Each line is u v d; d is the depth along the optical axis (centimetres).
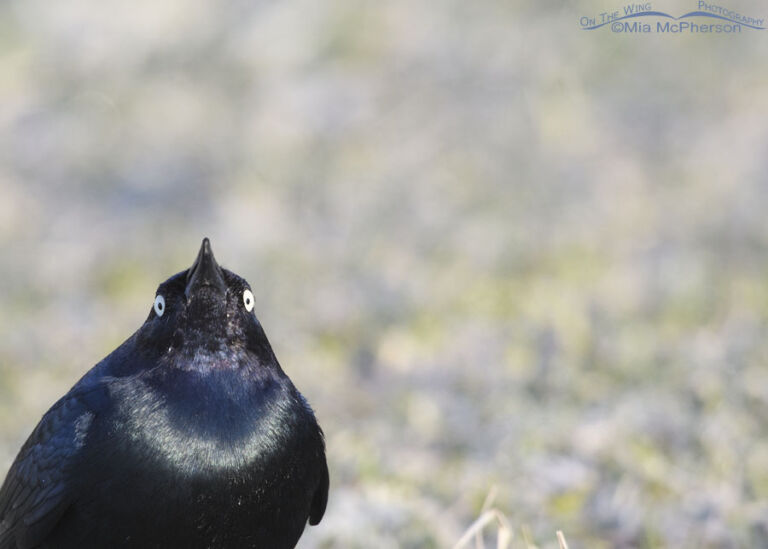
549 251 1489
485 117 1938
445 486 988
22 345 1345
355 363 1280
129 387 680
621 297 1355
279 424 681
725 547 895
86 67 2258
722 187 1641
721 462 978
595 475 986
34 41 2367
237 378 677
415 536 907
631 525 923
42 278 1541
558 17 2202
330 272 1501
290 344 1292
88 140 1994
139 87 2177
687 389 1113
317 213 1695
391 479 989
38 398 1223
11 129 2058
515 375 1196
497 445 1054
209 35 2333
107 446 667
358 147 1891
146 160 1927
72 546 691
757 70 2019
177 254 1563
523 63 2073
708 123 1878
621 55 2098
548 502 955
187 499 661
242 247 1580
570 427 1048
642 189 1650
